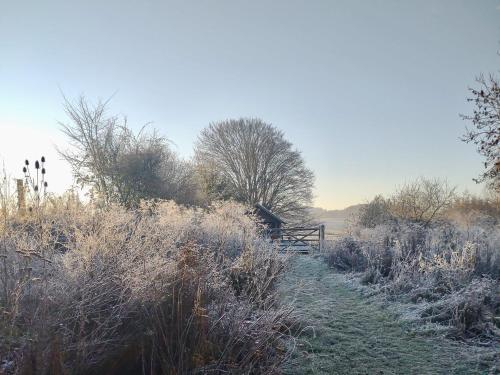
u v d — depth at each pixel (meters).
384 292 7.74
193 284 3.75
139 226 5.32
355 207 21.44
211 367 3.20
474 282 6.58
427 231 10.34
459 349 4.98
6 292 2.99
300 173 33.56
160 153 20.73
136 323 3.29
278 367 3.69
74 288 3.13
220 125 33.44
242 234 7.59
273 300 4.82
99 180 19.58
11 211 4.38
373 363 4.51
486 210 18.67
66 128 19.81
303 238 16.06
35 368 2.46
